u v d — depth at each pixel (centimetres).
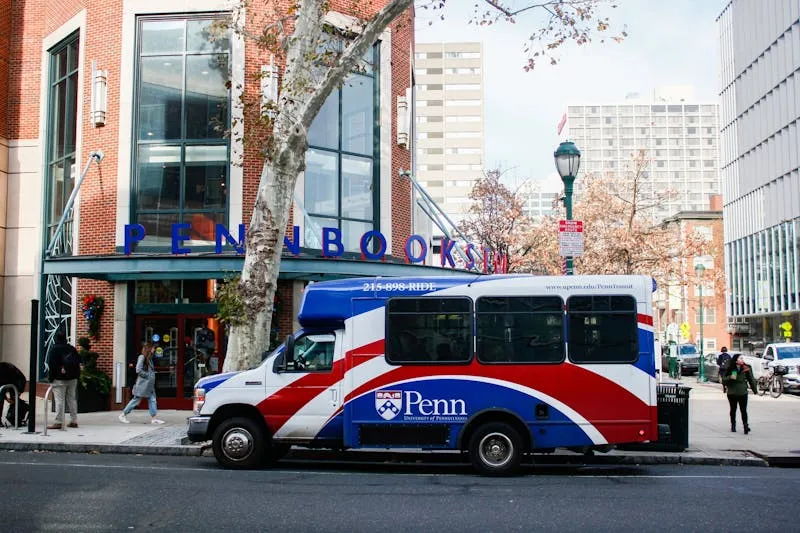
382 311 1133
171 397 1922
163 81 2005
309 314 1143
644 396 1096
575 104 18000
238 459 1127
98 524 732
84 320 1980
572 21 1512
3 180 2406
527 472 1149
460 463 1257
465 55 12350
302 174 1992
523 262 4222
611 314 1113
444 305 1128
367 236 1889
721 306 7800
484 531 721
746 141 6819
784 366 2867
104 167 1997
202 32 2005
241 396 1135
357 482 1012
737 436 1559
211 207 1947
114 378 1925
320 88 1426
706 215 7969
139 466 1137
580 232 1528
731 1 7188
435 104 12269
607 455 1298
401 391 1115
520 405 1100
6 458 1220
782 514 807
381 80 2183
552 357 1108
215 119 1727
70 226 2117
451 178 12144
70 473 1048
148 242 1950
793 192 5891
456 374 1111
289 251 1808
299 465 1213
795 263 5819
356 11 2005
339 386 1124
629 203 4200
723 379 1648
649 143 17800
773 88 6247
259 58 1975
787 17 5962
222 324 1930
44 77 2347
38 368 2231
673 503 868
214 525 734
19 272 2389
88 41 2088
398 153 2223
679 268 4369
